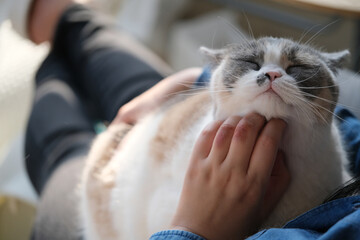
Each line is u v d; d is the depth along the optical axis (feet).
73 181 3.48
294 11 6.08
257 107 1.95
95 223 2.88
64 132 3.89
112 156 3.07
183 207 1.98
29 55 5.32
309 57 2.05
